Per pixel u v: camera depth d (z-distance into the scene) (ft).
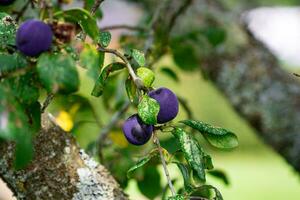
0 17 3.12
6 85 2.79
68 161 3.38
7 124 2.59
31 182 3.31
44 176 3.33
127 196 3.50
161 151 3.03
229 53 6.45
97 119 4.82
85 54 2.78
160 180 4.60
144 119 2.92
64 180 3.35
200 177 2.96
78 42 2.79
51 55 2.72
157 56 5.05
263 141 6.37
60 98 4.75
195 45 6.34
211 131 3.09
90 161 3.45
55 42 2.77
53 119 3.42
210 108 21.24
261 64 6.43
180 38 5.33
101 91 3.06
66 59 2.71
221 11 6.61
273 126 6.18
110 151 4.70
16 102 2.65
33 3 3.33
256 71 6.38
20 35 2.72
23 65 2.83
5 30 3.05
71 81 2.70
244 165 19.49
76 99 4.76
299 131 6.07
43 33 2.72
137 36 5.01
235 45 6.48
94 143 4.66
